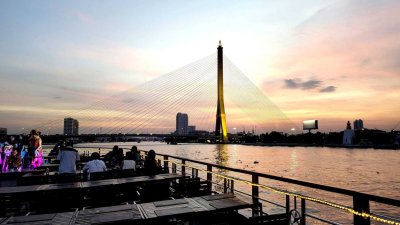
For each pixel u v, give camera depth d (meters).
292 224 4.28
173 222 4.17
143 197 6.48
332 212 28.08
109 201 6.14
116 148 12.73
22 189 5.70
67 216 3.87
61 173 8.08
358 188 54.06
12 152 11.41
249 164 97.19
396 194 47.88
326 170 84.12
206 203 4.49
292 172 77.94
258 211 5.26
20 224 3.56
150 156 8.43
